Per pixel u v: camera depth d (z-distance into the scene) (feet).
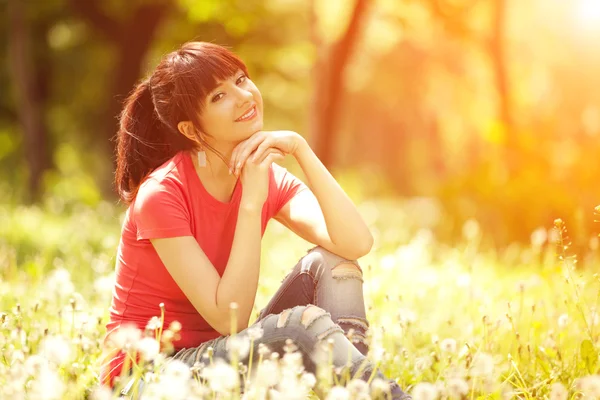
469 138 143.54
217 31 89.15
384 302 20.79
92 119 117.29
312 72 64.13
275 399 10.50
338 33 64.75
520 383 14.30
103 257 25.86
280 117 131.95
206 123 13.55
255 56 94.84
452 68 122.93
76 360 14.19
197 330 13.73
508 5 69.87
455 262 26.43
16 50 83.20
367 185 134.82
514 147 51.75
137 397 12.33
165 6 84.07
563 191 46.03
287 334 12.26
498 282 25.41
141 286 13.64
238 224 13.32
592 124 72.18
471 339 16.44
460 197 49.67
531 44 83.87
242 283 13.01
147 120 14.12
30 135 84.17
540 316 19.58
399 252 27.68
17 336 14.52
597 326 15.90
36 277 22.88
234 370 10.55
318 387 11.83
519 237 45.32
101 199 80.07
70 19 91.81
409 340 16.93
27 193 83.05
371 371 11.87
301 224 14.83
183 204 13.44
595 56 80.79
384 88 141.79
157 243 13.20
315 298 13.80
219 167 13.85
